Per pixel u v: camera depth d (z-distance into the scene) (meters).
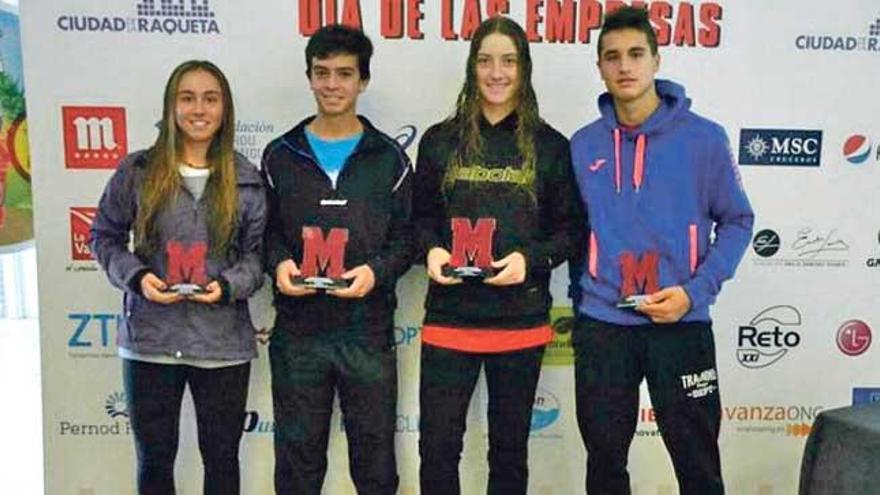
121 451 2.29
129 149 2.16
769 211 2.26
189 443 2.30
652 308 1.97
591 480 2.10
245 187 1.96
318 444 2.05
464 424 2.06
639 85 1.95
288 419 2.03
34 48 2.11
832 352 2.34
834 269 2.30
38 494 2.54
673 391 2.03
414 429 2.31
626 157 2.00
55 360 2.24
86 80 2.13
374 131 2.04
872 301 2.32
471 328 1.99
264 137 2.17
